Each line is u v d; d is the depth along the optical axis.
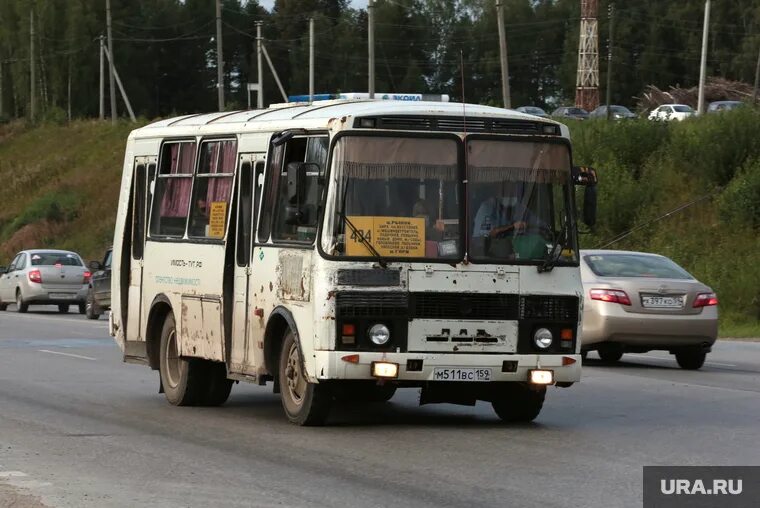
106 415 26.77
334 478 18.91
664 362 41.59
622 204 76.56
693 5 198.00
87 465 20.17
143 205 31.36
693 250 70.81
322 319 23.02
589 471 19.52
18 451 21.64
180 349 28.59
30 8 198.25
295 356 24.50
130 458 20.88
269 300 25.02
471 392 25.28
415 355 23.17
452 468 19.80
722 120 79.56
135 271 31.36
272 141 24.95
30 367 37.91
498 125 24.11
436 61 198.50
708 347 38.47
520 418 25.62
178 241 28.98
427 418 26.36
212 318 27.23
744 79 189.38
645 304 37.72
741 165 77.06
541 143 24.30
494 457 20.89
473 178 23.81
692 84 196.25
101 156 145.38
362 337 23.08
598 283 38.16
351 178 23.31
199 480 18.77
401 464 20.17
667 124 85.31
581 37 141.62
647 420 25.89
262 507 16.73
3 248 128.50
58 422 25.52
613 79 198.25
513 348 23.62
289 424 25.11
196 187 28.53
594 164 80.88
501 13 86.56
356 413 27.34
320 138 23.81
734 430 24.34
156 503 17.02
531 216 24.06
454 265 23.44
